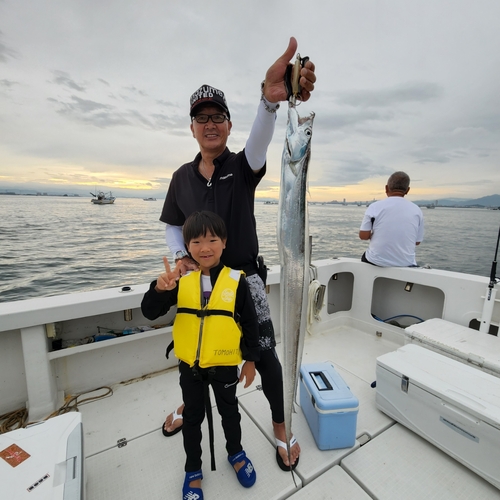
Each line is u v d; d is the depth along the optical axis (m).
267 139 1.32
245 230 1.50
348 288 3.62
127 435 1.81
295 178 1.06
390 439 1.73
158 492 1.45
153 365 2.44
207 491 1.44
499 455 1.38
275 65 1.09
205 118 1.39
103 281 12.57
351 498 1.40
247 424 1.88
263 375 1.58
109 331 2.30
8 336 1.91
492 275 2.20
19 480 1.07
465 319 2.46
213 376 1.40
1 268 14.38
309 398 1.81
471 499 1.39
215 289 1.38
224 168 1.48
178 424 1.81
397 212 2.87
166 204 1.79
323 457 1.62
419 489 1.44
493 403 1.48
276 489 1.44
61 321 2.09
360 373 2.45
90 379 2.21
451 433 1.56
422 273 2.70
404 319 3.12
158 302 1.37
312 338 3.06
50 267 14.52
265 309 1.56
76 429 1.31
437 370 1.78
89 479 1.52
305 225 1.07
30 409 1.90
